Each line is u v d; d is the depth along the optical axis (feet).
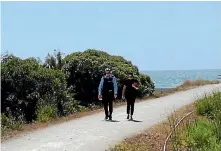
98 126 50.67
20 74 63.82
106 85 55.36
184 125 47.01
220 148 37.52
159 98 88.28
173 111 62.90
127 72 89.30
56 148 38.65
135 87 55.72
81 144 40.32
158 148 39.01
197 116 55.31
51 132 46.98
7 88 62.80
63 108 66.54
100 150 37.96
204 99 61.57
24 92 63.46
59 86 67.67
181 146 40.27
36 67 67.67
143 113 62.64
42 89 65.21
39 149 38.24
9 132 46.93
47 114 58.70
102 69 85.05
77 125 51.98
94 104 81.82
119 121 54.80
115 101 83.20
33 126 52.24
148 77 98.32
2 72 62.69
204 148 38.50
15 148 38.68
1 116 52.39
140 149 38.37
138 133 45.42
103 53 94.63
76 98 82.33
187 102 76.13
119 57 97.96
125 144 39.91
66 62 84.89
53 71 69.46
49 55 83.87
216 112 52.16
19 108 62.18
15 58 66.44
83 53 89.76
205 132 42.01
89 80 83.82
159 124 50.60
